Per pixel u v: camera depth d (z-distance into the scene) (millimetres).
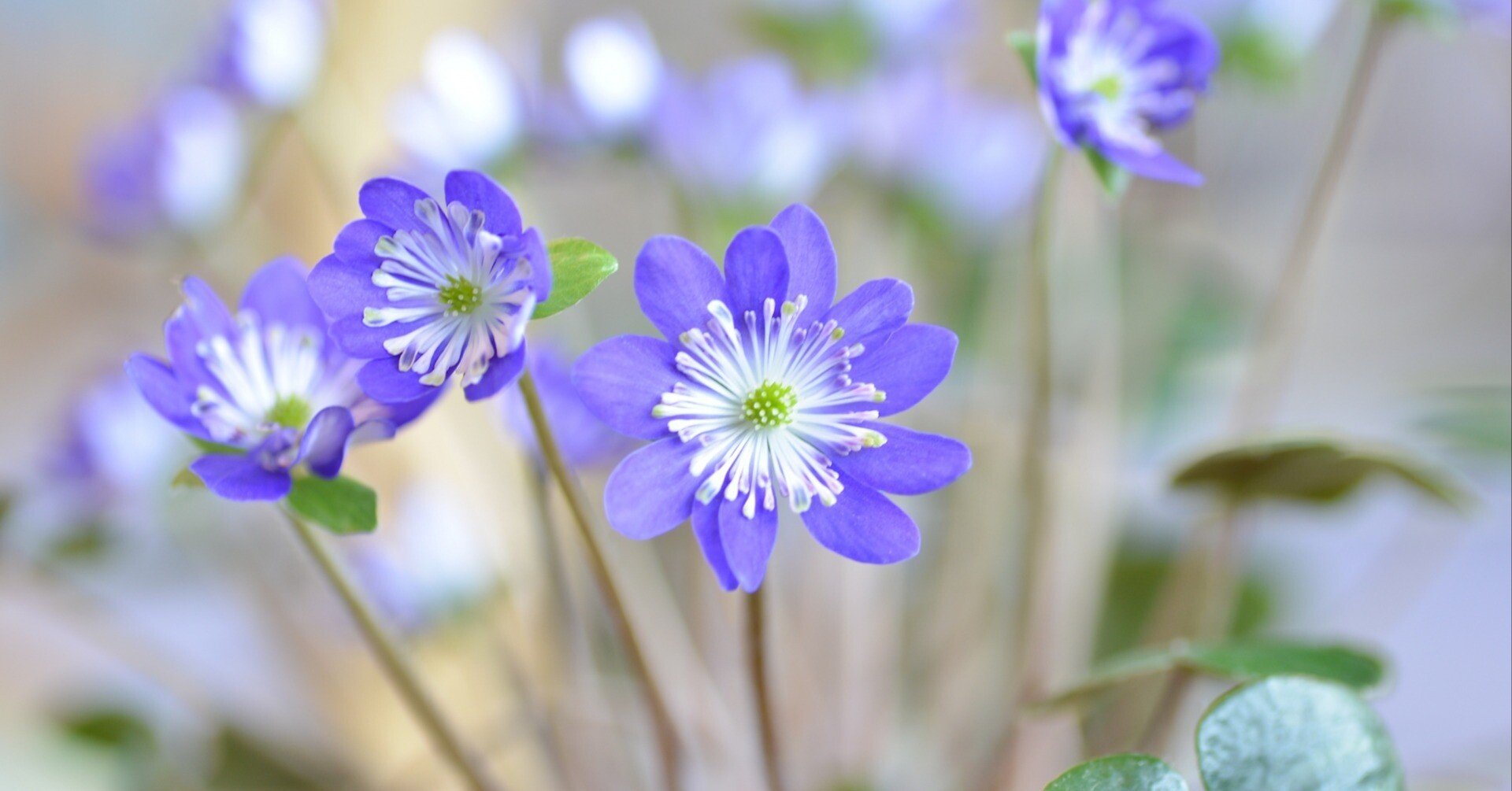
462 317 227
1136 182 363
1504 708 368
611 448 268
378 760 305
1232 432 304
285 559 307
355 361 238
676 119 283
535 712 290
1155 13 257
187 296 236
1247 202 399
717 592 308
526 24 324
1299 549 391
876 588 329
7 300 505
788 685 306
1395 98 522
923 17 298
